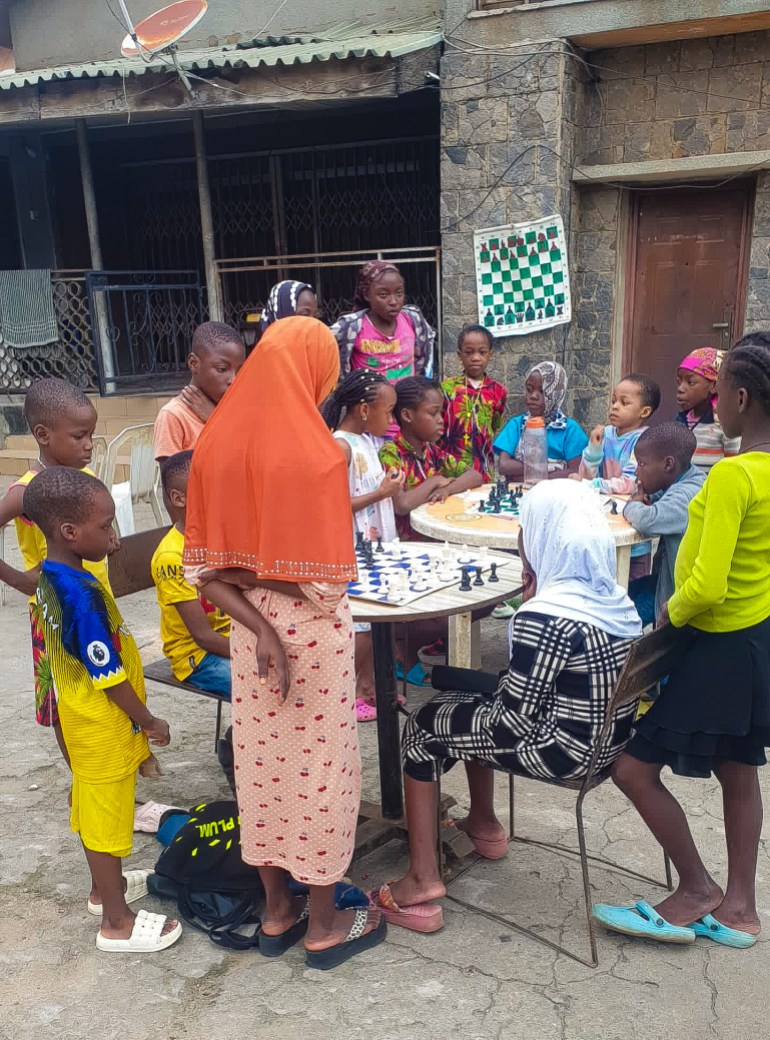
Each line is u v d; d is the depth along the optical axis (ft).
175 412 12.22
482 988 7.84
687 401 14.37
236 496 6.94
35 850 10.21
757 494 7.29
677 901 8.39
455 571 10.45
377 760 12.17
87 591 7.72
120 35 31.73
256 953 8.39
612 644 7.52
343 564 6.79
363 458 12.93
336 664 7.26
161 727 8.29
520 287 24.03
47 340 31.81
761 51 22.03
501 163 23.30
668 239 24.97
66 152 34.30
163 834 10.03
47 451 9.49
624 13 21.34
